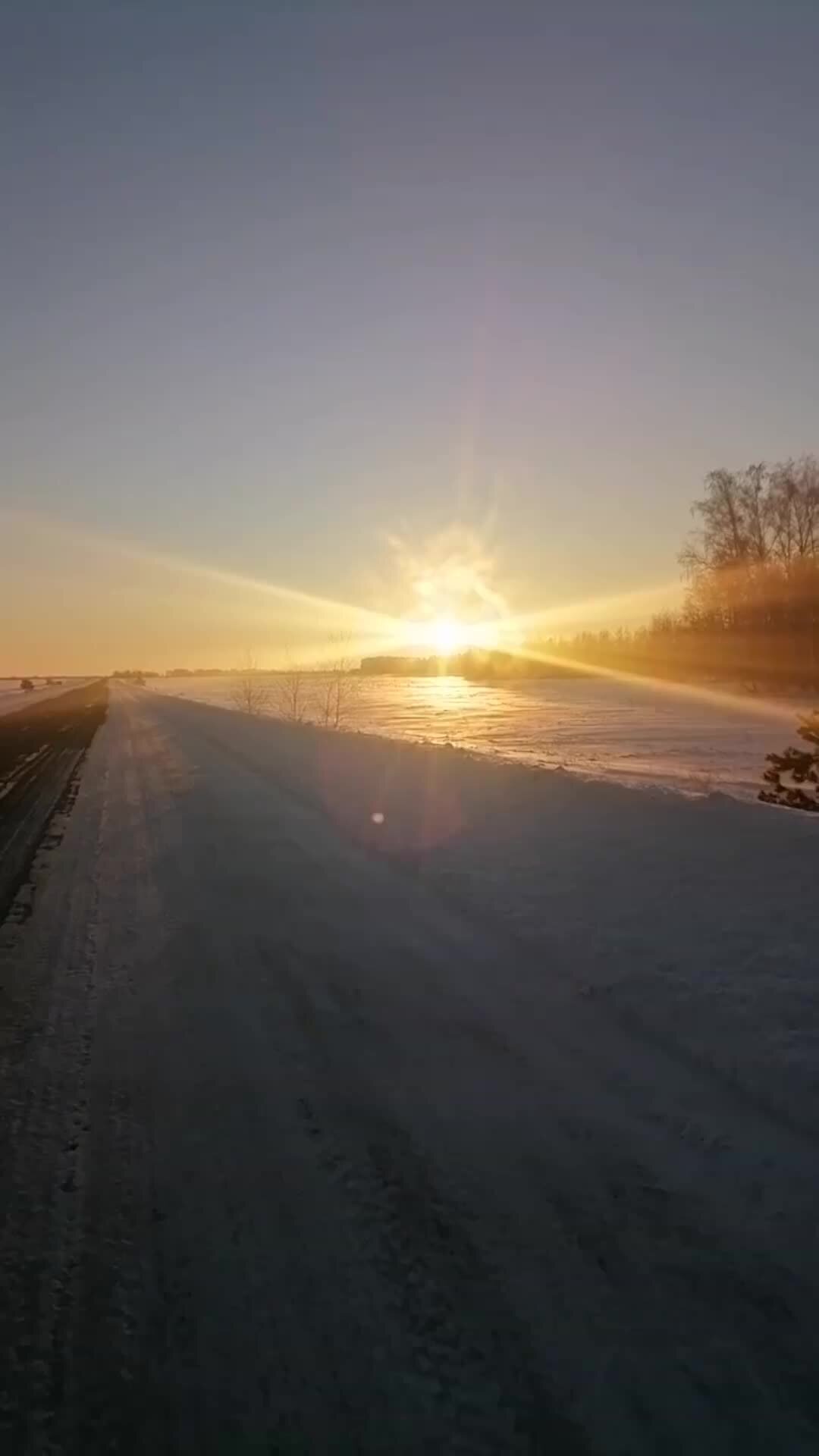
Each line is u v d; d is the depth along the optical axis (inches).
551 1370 116.0
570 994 247.6
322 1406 112.0
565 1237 142.9
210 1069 214.2
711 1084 191.6
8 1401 115.5
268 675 3634.4
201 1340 124.3
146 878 435.5
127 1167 170.4
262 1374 117.6
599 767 949.8
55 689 5846.5
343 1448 106.0
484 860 409.1
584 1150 168.6
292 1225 149.4
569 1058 208.7
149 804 703.1
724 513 2559.1
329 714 1763.0
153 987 276.8
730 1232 142.2
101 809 693.9
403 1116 185.5
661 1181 157.2
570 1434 106.3
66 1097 202.4
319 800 655.1
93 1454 107.1
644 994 235.9
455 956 286.4
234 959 300.8
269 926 337.4
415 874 404.8
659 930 281.1
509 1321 124.8
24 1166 172.1
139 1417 112.0
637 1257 137.4
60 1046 232.8
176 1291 134.4
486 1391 113.1
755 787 749.9
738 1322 123.0
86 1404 114.4
